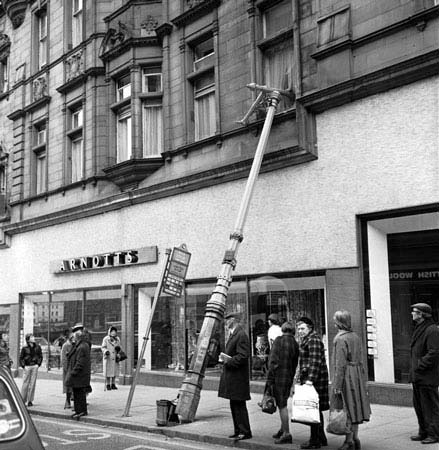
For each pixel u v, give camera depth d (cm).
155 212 1653
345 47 1188
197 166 1558
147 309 1677
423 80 1062
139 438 960
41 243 2136
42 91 2212
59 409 1273
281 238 1290
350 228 1158
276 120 1346
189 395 1000
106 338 1588
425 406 798
